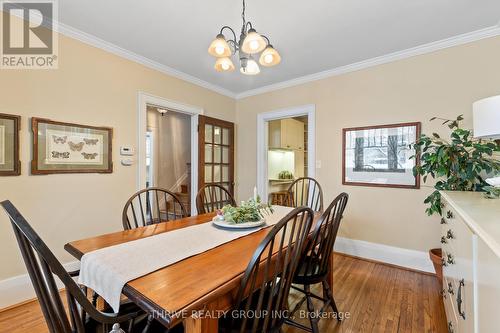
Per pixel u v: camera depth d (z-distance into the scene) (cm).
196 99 350
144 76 285
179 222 176
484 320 79
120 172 261
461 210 109
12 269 191
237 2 187
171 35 235
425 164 221
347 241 304
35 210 202
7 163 188
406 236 266
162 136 507
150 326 101
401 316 181
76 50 227
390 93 276
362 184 294
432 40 243
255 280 94
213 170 374
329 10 196
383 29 224
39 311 184
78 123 228
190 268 100
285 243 133
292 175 553
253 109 400
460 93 238
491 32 222
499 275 66
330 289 185
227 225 156
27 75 199
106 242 129
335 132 315
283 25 217
